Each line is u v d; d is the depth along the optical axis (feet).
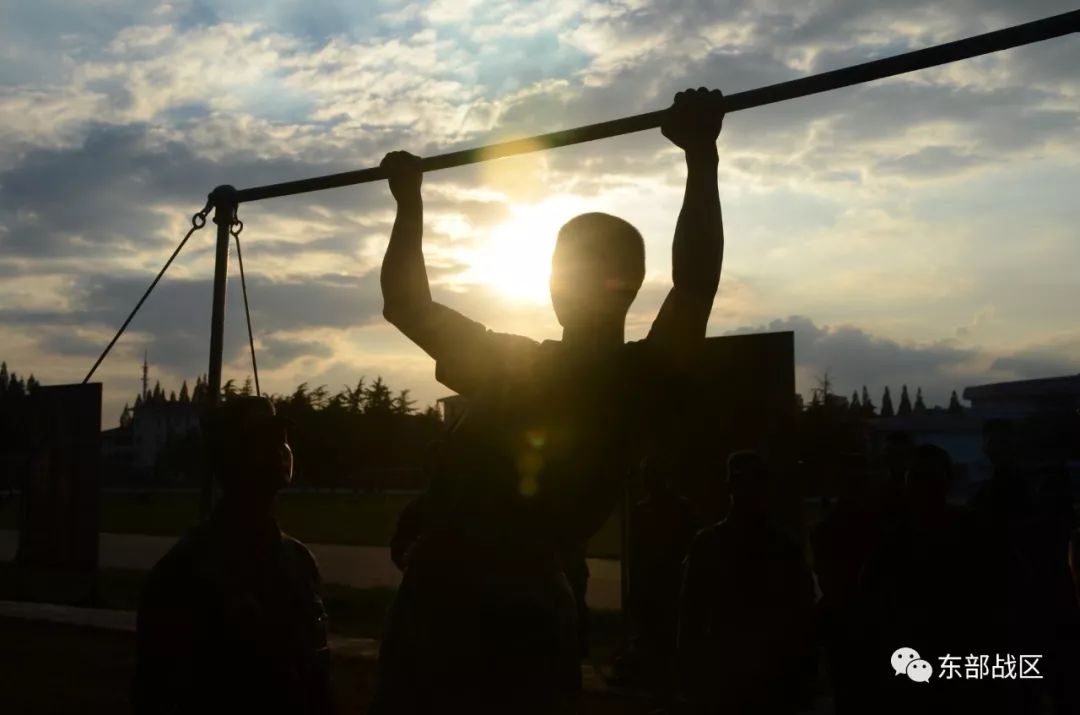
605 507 7.23
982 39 8.87
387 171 8.15
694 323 7.11
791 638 17.57
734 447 25.21
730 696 17.60
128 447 420.36
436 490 7.30
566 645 7.03
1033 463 22.20
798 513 24.31
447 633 6.93
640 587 26.45
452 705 6.85
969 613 15.35
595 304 6.98
